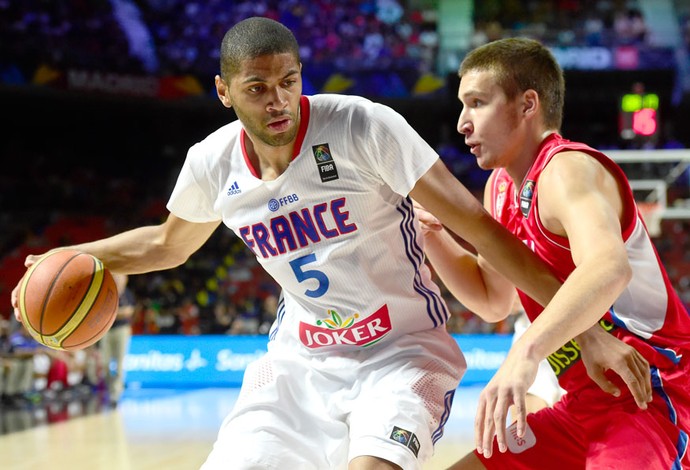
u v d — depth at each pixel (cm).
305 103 327
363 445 313
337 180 323
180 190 359
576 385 320
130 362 1725
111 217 2645
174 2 2616
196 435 943
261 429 338
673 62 2394
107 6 2502
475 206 312
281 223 333
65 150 2741
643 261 304
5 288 2227
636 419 297
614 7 2717
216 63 2580
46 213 2567
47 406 1344
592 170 290
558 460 328
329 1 2720
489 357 1622
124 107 2586
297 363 360
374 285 338
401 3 2741
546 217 300
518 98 326
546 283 299
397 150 316
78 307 352
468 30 2656
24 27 2317
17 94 2370
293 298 356
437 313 355
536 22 2730
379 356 348
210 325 1953
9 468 736
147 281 2275
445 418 342
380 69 2495
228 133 346
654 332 307
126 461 769
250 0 2664
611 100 2459
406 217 338
